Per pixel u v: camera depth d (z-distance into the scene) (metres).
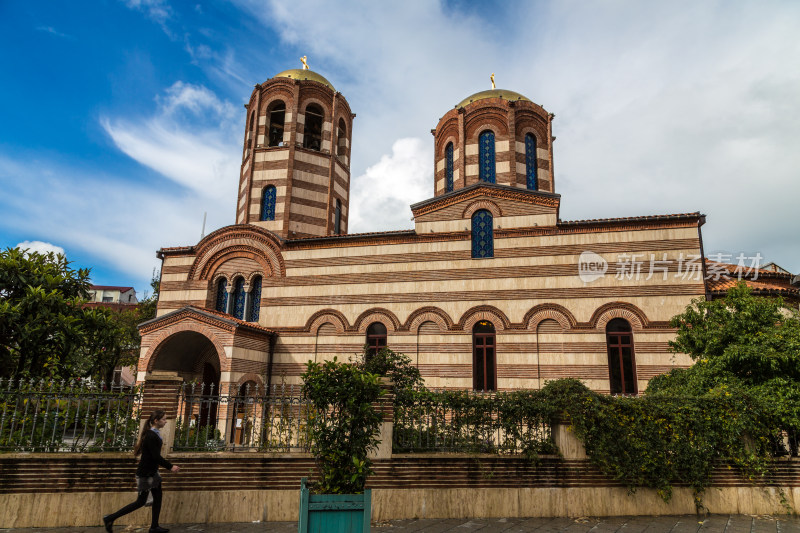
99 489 10.60
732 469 12.44
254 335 22.83
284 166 28.02
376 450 11.50
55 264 18.09
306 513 7.61
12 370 15.79
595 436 11.99
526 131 27.56
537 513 11.66
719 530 10.83
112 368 18.88
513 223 22.80
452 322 22.44
